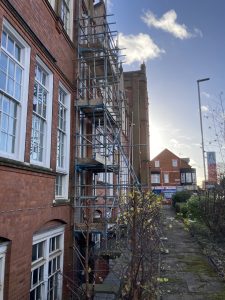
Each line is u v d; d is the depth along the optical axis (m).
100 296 6.45
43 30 7.98
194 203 17.34
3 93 6.02
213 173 15.86
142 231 6.32
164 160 71.38
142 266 6.17
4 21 6.04
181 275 8.80
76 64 10.61
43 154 8.02
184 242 14.08
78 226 9.47
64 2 10.35
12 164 5.84
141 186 11.47
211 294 7.31
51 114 8.34
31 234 6.67
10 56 6.31
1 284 5.62
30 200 6.66
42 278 7.54
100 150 13.43
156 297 6.68
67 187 9.65
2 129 6.01
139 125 33.59
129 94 34.69
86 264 5.62
